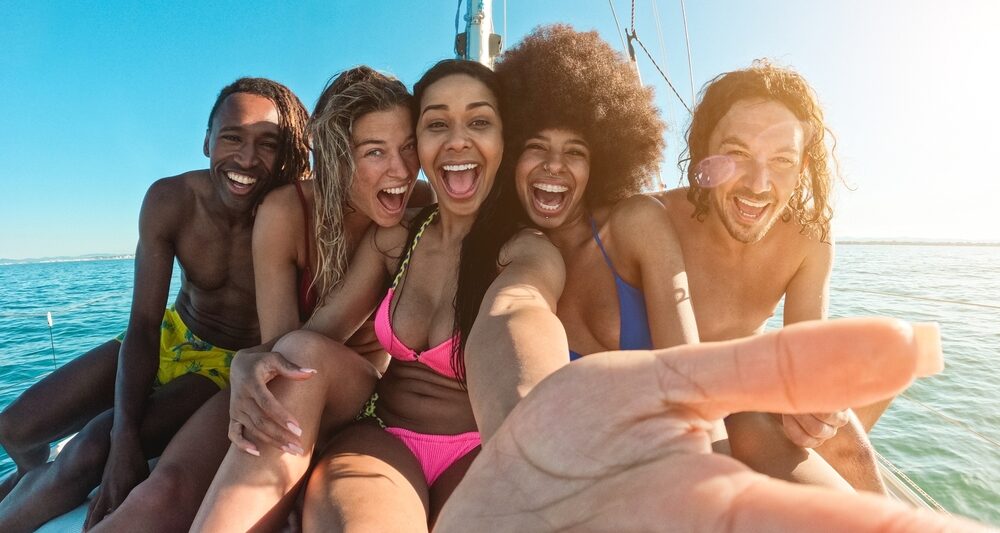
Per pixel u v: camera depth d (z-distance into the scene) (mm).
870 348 207
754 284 977
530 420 274
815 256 950
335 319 865
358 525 561
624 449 240
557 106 824
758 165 833
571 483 247
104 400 1139
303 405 678
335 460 686
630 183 948
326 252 907
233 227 1131
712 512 192
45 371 3756
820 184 923
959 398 3064
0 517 867
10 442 1051
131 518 676
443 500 715
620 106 893
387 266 894
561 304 894
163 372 1160
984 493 2205
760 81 838
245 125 1071
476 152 815
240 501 595
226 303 1174
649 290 814
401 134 865
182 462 731
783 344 224
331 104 862
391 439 762
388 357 1062
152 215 1093
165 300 1104
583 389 261
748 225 872
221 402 818
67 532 838
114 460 884
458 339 760
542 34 926
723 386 232
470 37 2121
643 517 210
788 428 683
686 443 232
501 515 266
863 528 163
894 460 2465
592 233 891
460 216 831
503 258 732
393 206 901
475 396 455
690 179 959
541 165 834
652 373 248
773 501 182
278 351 718
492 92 844
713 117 890
